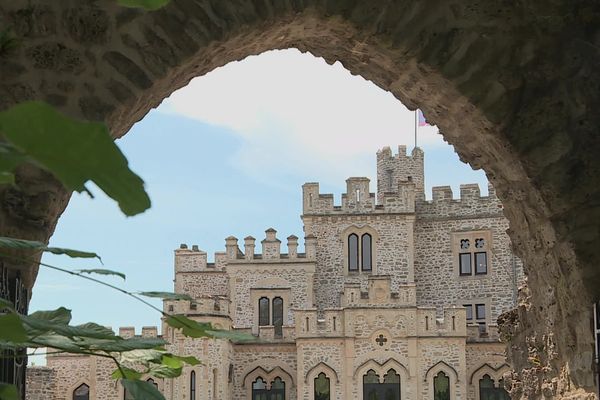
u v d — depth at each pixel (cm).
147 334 4653
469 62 789
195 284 5522
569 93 787
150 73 727
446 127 913
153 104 800
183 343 4625
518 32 791
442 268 5572
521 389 1003
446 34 791
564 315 830
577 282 788
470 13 789
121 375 365
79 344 341
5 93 681
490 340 4750
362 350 4678
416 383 4619
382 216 5516
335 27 807
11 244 312
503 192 902
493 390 4706
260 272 5391
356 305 4731
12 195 668
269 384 4791
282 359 4816
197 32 739
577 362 809
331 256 5500
